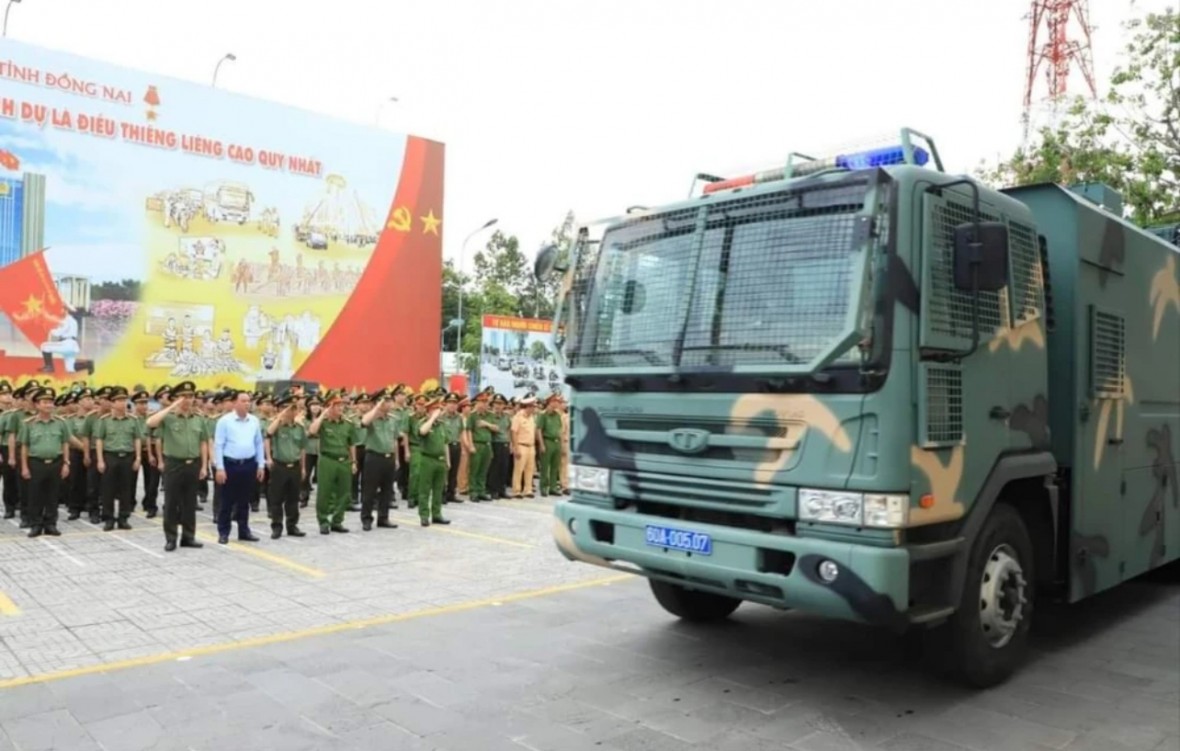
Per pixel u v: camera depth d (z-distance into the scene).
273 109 19.20
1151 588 7.67
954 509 4.26
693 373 4.47
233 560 8.53
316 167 19.95
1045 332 5.15
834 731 4.20
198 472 9.21
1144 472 6.17
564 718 4.32
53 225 16.06
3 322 15.53
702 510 4.62
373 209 21.02
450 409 13.83
